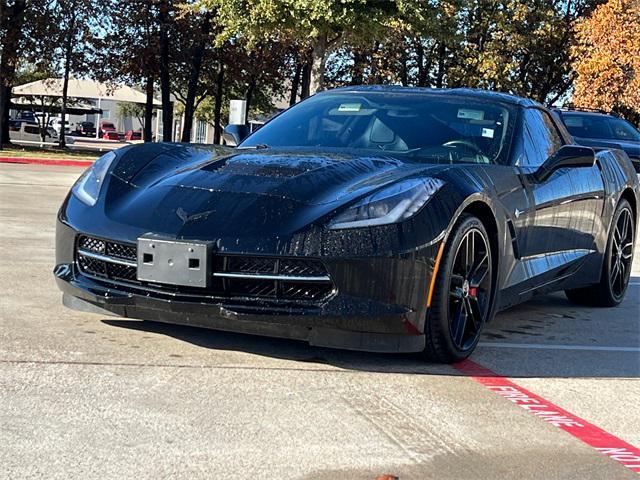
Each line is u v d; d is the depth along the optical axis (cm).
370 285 328
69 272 365
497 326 491
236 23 1938
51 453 247
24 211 900
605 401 342
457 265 368
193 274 329
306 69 3497
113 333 391
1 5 2752
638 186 608
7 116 3031
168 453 252
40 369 329
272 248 325
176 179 369
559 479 252
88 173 398
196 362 352
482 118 460
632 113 3222
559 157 445
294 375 342
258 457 253
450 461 260
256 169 375
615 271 582
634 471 263
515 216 411
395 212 336
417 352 358
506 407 321
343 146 445
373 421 293
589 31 2897
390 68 3550
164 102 3209
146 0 3136
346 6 1805
